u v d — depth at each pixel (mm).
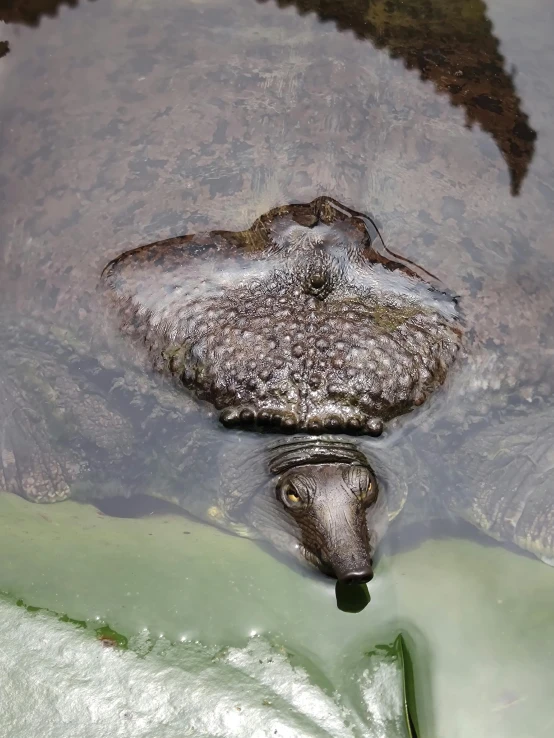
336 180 5871
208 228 5637
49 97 6441
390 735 3693
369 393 4969
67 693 3799
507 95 6676
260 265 5445
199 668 3926
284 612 4234
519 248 5863
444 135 6270
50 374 5445
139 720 3730
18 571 4297
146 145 6070
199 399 5098
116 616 4121
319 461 4867
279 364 4969
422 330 5289
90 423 5227
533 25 7281
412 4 7152
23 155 6191
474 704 3826
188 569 4453
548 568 4719
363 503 4684
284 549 4691
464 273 5652
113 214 5789
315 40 6660
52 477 5027
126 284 5488
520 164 6262
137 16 6855
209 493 4980
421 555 4699
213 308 5254
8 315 5691
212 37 6695
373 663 3955
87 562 4422
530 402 5477
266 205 5730
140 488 5062
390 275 5531
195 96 6305
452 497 5109
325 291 5336
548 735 3705
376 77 6500
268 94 6281
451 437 5238
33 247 5820
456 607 4312
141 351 5301
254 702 3799
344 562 4258
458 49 6934
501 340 5484
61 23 6855
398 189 5926
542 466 5191
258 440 5008
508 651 4070
